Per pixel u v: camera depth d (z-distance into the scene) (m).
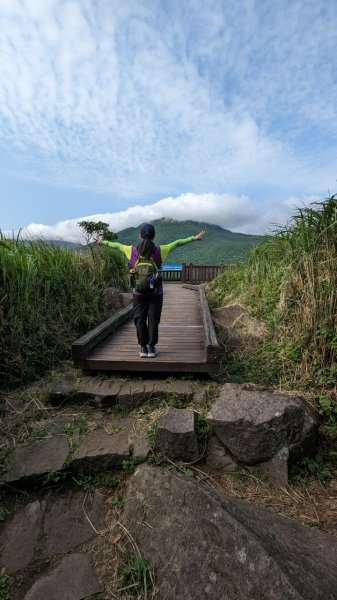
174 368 3.27
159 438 2.41
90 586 1.68
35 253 5.12
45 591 1.67
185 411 2.68
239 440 2.39
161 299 3.44
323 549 1.67
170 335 4.54
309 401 2.86
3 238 4.85
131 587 1.65
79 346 3.36
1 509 2.16
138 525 1.92
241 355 3.89
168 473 2.08
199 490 1.84
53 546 1.92
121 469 2.37
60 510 2.15
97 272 6.66
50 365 3.76
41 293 4.64
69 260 5.75
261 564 1.41
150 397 3.02
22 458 2.41
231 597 1.40
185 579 1.56
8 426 2.76
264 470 2.36
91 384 3.21
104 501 2.20
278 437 2.37
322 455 2.56
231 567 1.48
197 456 2.39
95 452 2.39
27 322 3.93
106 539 1.93
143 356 3.49
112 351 3.81
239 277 6.52
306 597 1.28
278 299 4.23
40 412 2.95
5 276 3.97
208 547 1.60
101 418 2.92
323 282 3.29
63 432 2.69
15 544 1.94
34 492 2.27
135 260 3.35
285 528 1.78
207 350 3.22
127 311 5.59
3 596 1.66
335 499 2.21
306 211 3.57
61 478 2.28
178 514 1.81
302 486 2.31
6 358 3.38
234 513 1.70
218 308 5.66
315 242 3.45
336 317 3.12
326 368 3.09
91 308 5.25
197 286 9.58
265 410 2.47
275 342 3.74
